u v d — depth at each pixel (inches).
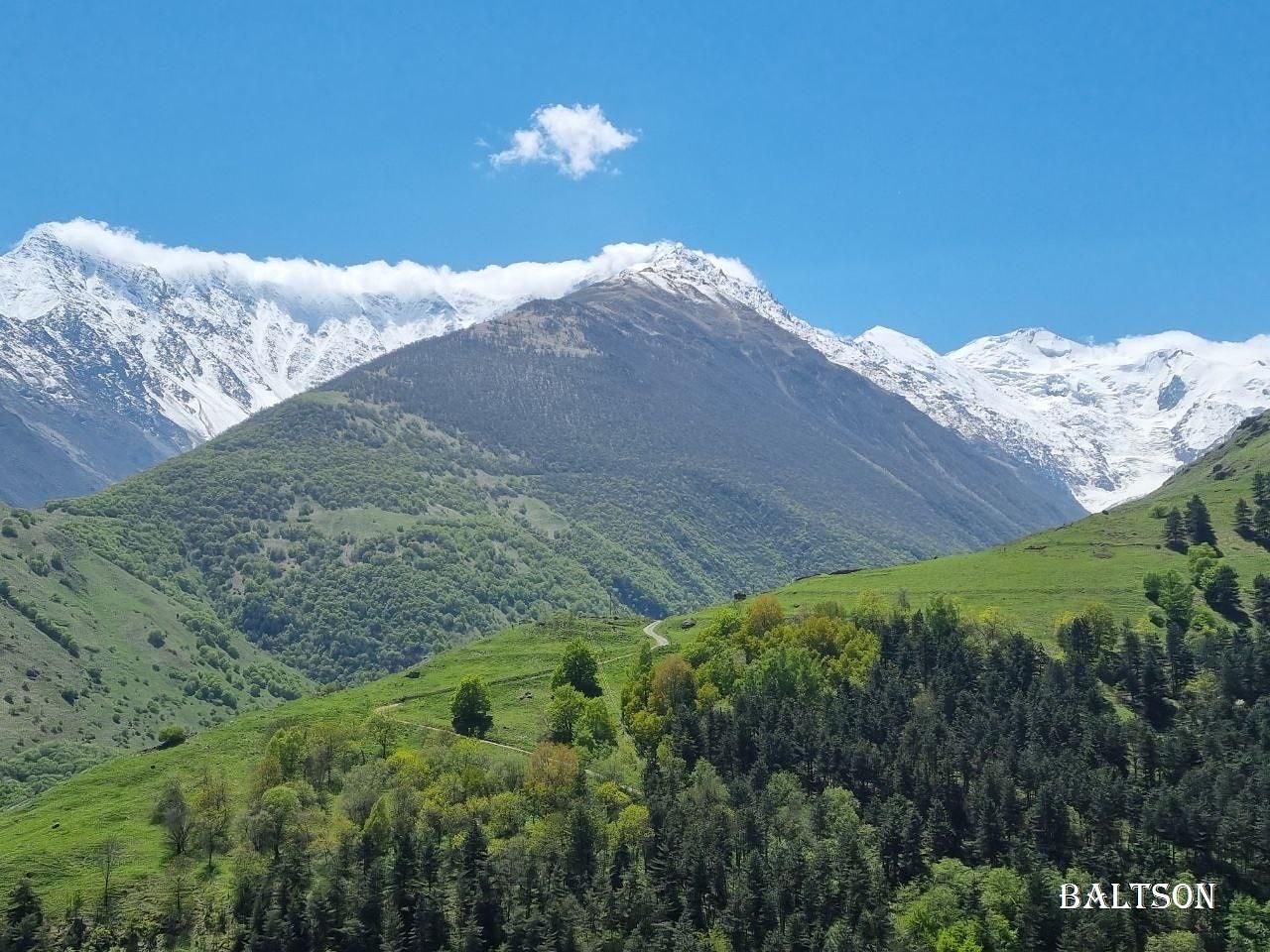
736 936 6943.9
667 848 7396.7
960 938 6845.5
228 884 7160.4
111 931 6697.8
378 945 6732.3
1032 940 6855.3
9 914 6688.0
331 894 6889.8
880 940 6924.2
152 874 7249.0
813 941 6781.5
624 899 7022.6
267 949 6609.3
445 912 6963.6
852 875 7180.1
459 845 7317.9
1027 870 7298.2
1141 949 6909.5
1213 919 7007.9
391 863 7244.1
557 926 6806.1
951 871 7258.9
